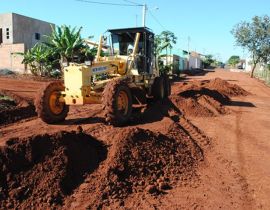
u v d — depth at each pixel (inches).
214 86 891.4
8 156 260.4
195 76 1881.2
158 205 253.9
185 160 339.6
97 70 431.2
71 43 1112.2
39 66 1231.5
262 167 342.3
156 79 575.2
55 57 1199.6
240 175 319.6
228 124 512.1
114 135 339.9
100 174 279.0
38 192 249.4
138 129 342.0
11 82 941.8
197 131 450.6
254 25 1798.7
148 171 299.3
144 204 253.3
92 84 422.3
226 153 381.4
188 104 567.5
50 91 424.2
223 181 303.6
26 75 1224.2
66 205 243.6
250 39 1795.0
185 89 758.5
